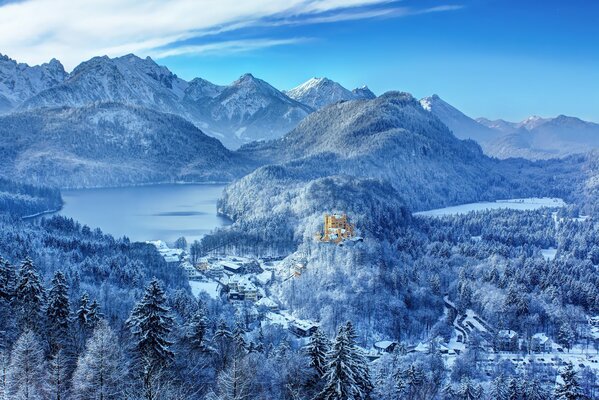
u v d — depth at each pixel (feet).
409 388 513.86
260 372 386.52
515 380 535.60
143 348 353.31
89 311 427.33
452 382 578.66
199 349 420.36
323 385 361.92
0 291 432.25
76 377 305.12
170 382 329.72
